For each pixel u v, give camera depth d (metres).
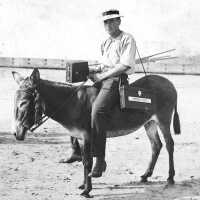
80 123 6.00
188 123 12.03
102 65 6.38
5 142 9.47
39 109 5.86
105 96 5.98
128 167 7.75
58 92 6.00
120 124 6.33
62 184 6.69
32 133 10.56
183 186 6.66
